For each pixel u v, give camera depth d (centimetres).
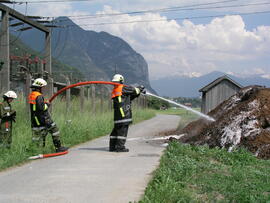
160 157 755
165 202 411
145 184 512
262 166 697
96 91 2017
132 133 1435
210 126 1023
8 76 1245
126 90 840
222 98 1809
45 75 1506
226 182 531
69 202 425
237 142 875
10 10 1284
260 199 444
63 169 624
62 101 1519
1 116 765
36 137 801
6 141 766
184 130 1342
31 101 794
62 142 968
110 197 445
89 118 1413
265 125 891
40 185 509
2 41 1258
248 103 963
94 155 784
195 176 571
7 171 611
